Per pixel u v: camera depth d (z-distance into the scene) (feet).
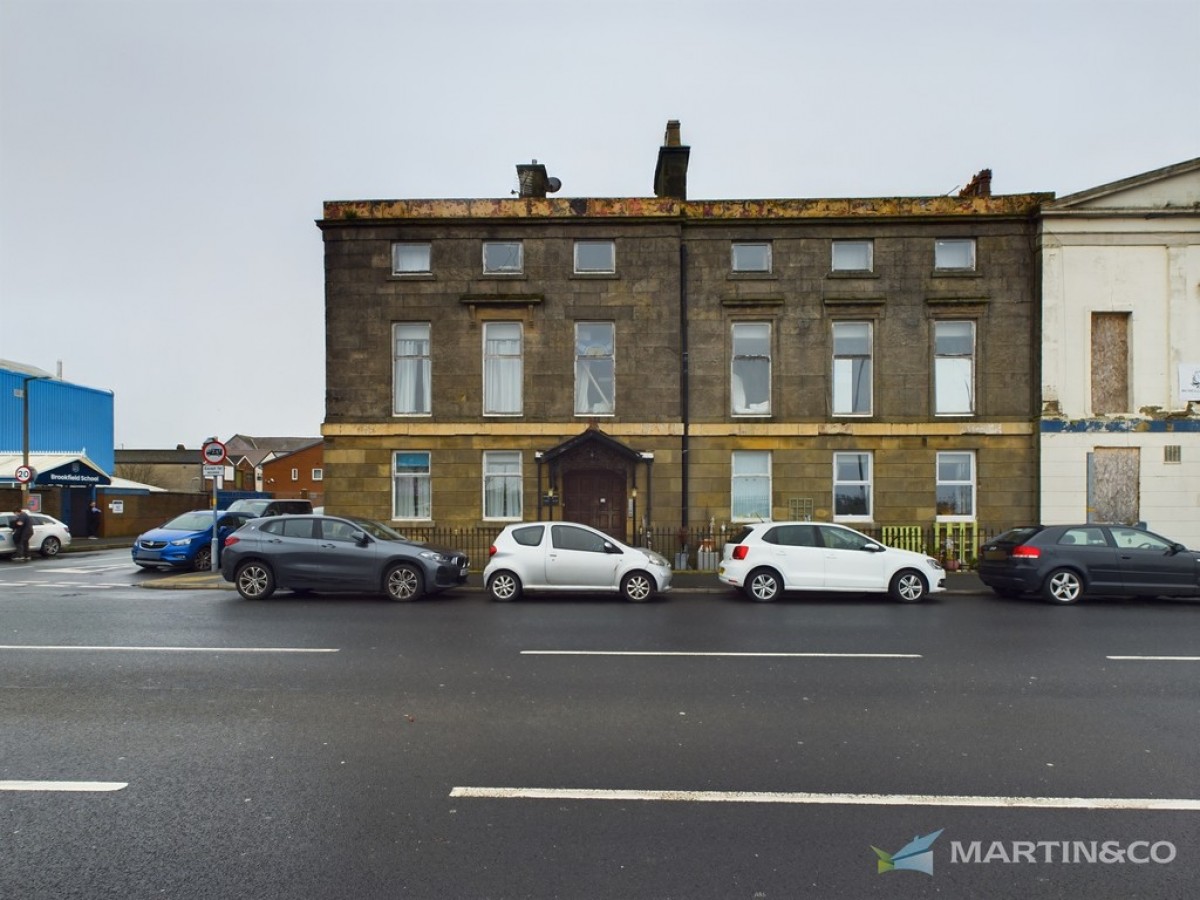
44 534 81.30
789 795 15.75
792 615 39.88
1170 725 20.44
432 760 17.70
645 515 62.08
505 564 45.50
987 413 62.08
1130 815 14.87
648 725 20.29
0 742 18.95
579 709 21.76
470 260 63.46
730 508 62.39
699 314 62.95
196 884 12.25
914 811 15.02
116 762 17.58
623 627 35.81
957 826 14.37
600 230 63.21
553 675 25.82
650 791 15.93
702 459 62.54
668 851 13.37
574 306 63.05
